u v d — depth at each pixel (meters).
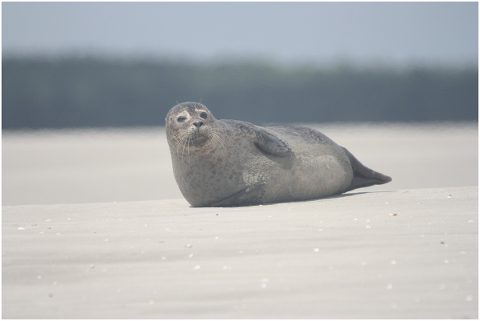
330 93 193.25
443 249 15.98
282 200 29.83
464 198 26.05
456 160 71.50
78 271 15.55
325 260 15.43
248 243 17.69
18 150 98.19
